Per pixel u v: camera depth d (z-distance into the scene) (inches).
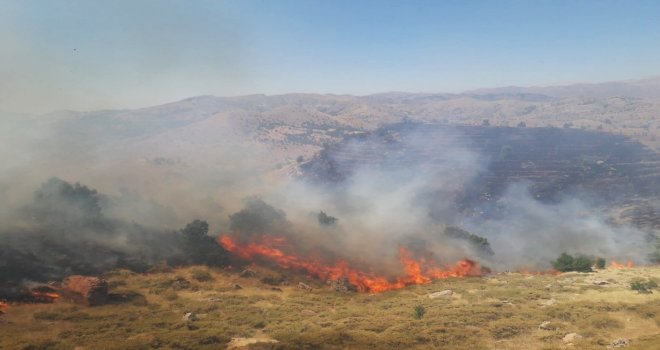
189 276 2204.7
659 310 1293.1
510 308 1536.7
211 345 1136.2
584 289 1791.3
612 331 1180.5
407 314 1545.3
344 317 1551.4
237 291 2034.9
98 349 1104.8
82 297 1649.9
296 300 1904.5
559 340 1130.0
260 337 1262.3
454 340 1180.5
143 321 1418.6
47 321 1397.6
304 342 1150.3
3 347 1105.4
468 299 1775.3
